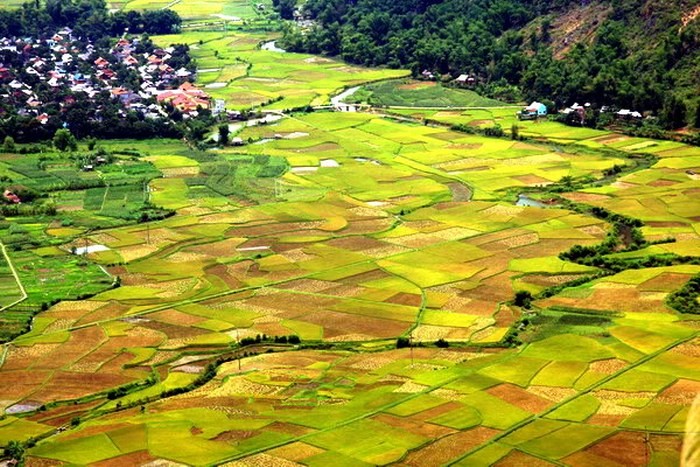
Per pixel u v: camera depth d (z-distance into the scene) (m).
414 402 166.00
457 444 149.25
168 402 175.50
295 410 166.75
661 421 153.00
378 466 143.38
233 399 174.25
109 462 149.25
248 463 146.62
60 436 160.62
